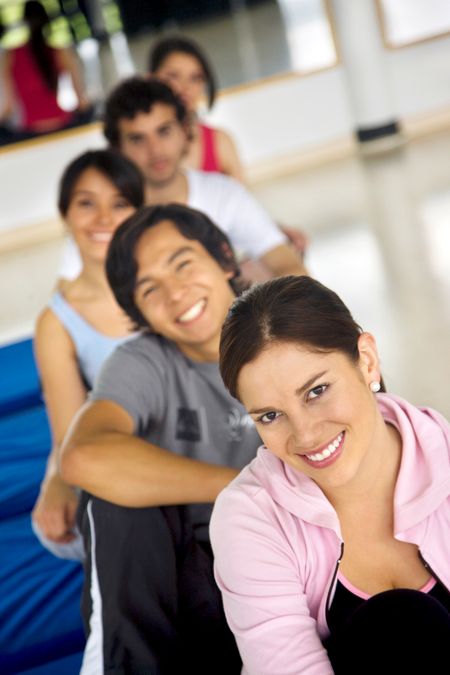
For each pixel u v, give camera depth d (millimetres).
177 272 2209
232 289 2266
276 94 8305
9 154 8102
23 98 7996
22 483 3213
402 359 4008
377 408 1536
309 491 1518
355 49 8062
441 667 1438
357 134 8344
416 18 8164
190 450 2279
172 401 2266
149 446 2174
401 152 7855
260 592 1518
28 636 2406
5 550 2859
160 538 2064
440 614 1467
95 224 2766
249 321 1426
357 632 1492
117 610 1947
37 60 7984
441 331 4191
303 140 8383
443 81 8289
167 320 2225
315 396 1440
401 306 4594
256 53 8562
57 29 9586
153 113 3391
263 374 1426
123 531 2076
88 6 9609
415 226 5816
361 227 6121
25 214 8227
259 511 1550
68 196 2785
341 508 1553
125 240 2215
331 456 1470
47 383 2803
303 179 7922
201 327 2221
